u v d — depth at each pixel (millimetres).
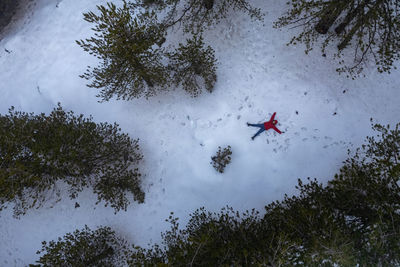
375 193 6453
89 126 9898
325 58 10945
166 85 11719
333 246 5688
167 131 11500
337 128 10336
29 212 11195
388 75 10555
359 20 8234
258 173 10406
